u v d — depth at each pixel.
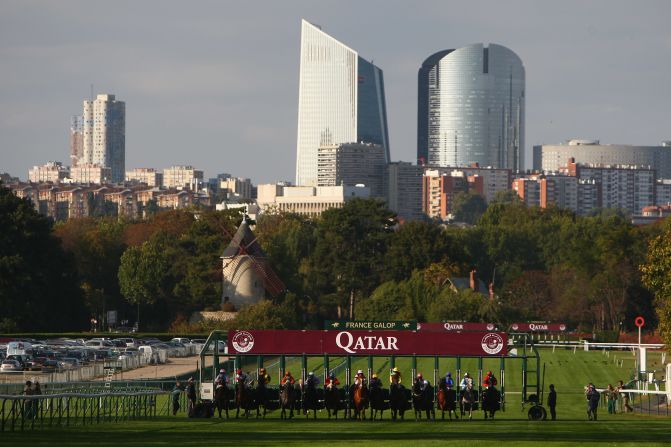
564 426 123.44
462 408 142.62
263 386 138.62
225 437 104.69
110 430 112.56
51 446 93.38
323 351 151.25
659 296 188.12
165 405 165.88
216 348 151.75
